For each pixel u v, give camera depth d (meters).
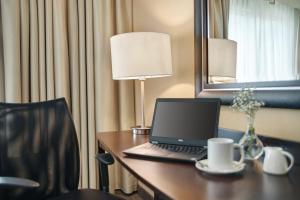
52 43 2.22
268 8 1.25
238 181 0.86
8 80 2.10
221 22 1.54
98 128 2.34
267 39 1.25
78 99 2.33
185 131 1.31
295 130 1.10
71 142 1.48
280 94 1.13
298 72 1.10
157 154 1.15
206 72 1.65
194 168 1.01
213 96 1.53
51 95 2.21
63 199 1.28
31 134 1.40
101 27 2.31
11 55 2.09
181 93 2.01
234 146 1.03
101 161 1.35
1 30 2.16
